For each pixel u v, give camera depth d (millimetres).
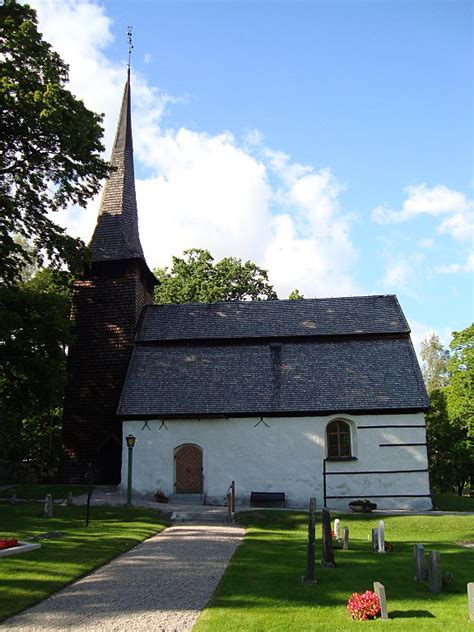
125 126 34219
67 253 25031
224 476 24969
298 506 24469
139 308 30391
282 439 25203
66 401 28297
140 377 27219
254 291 45906
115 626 8297
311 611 9039
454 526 19844
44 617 8711
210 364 27656
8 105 21938
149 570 11883
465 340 38312
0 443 36156
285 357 27688
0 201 22000
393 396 25344
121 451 26359
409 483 24453
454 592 10516
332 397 25562
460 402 37406
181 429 25594
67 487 26234
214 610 9008
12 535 15461
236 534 17266
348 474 24656
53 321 24000
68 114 22719
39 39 23328
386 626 8336
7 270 24750
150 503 23547
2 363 24188
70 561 12273
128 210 31969
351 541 16609
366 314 29453
